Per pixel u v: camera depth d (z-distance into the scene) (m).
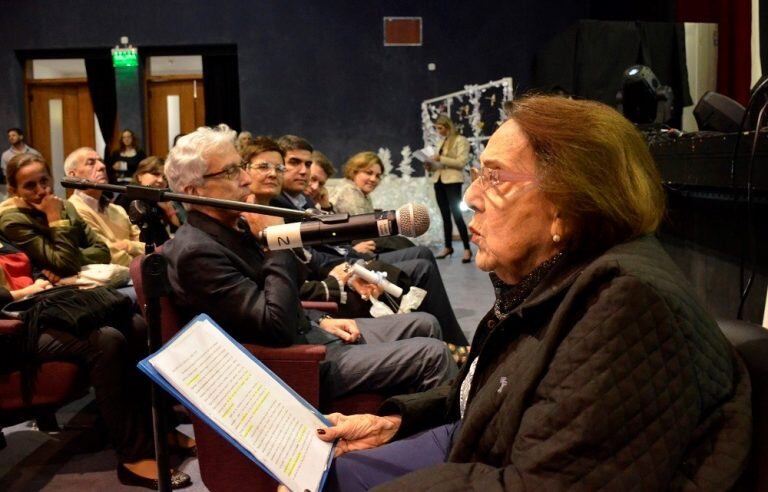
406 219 1.43
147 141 9.54
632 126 1.01
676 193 2.74
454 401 1.32
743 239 1.86
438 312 3.20
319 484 1.18
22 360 2.23
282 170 2.59
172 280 1.86
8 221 2.72
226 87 9.39
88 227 3.24
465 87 9.06
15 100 9.18
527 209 1.02
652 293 0.82
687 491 0.80
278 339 1.82
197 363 1.29
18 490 2.27
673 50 5.95
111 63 9.26
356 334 2.25
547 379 0.86
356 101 9.23
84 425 2.85
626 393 0.80
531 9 9.12
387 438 1.36
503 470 0.86
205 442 1.74
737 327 0.98
